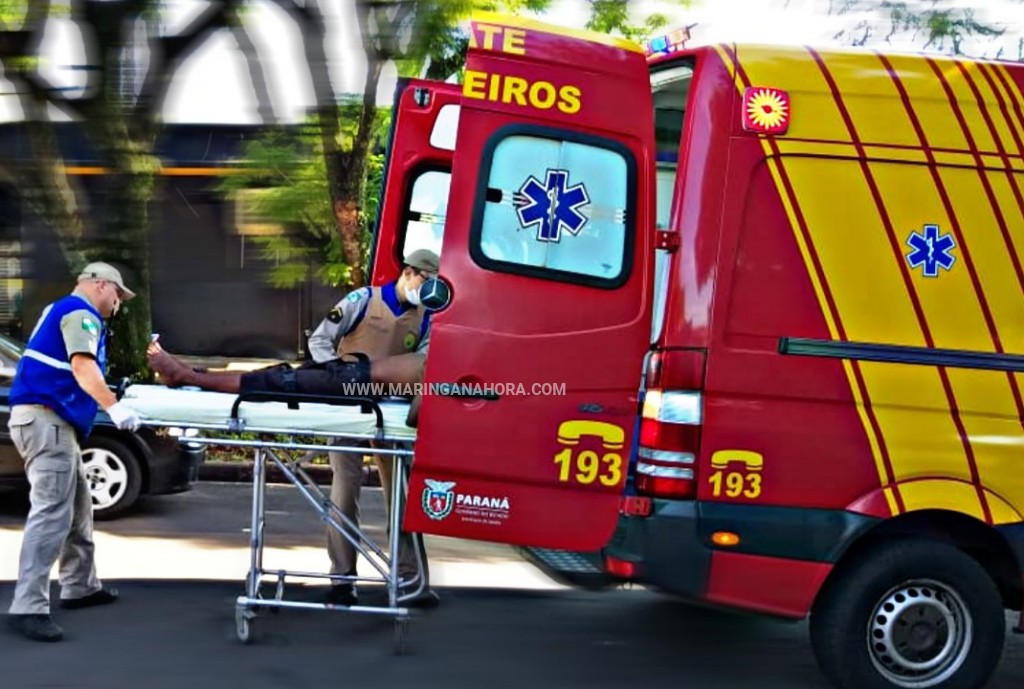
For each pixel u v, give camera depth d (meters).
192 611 5.89
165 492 8.38
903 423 4.66
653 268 4.75
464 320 4.68
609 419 4.73
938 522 4.85
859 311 4.64
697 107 4.66
